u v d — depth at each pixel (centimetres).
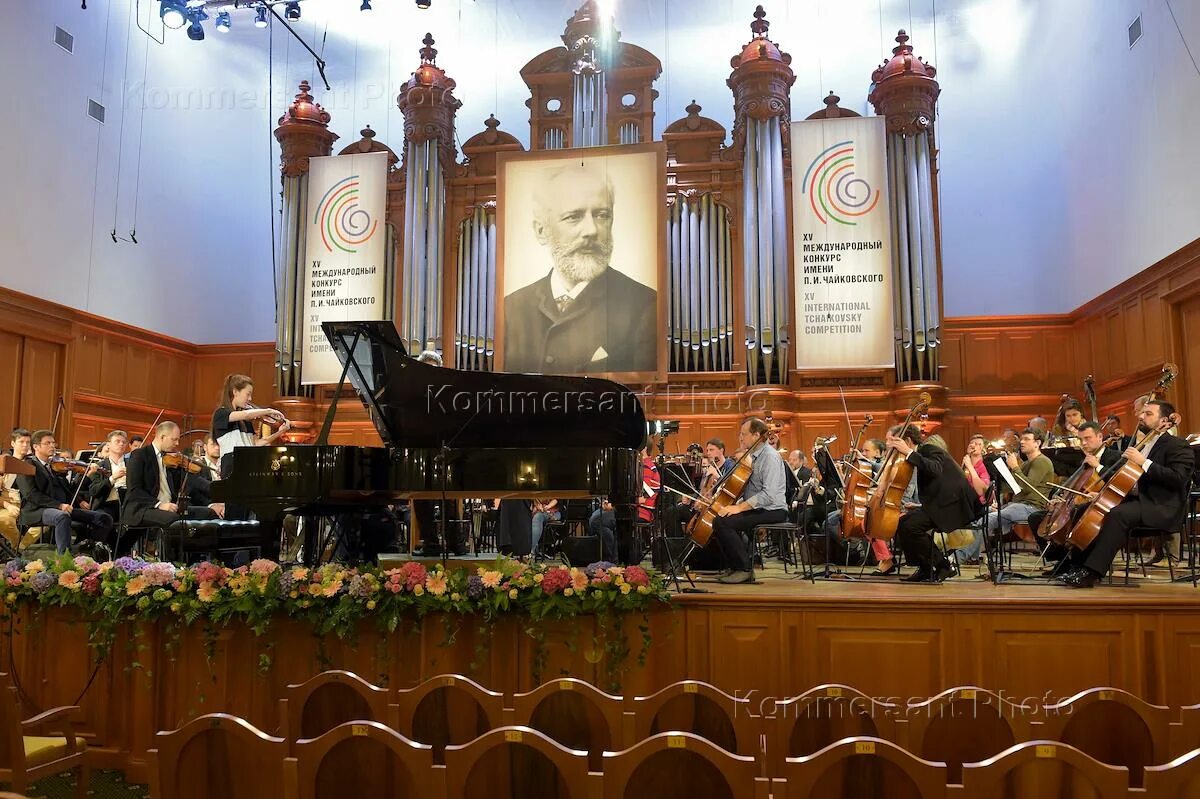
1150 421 563
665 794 244
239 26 1454
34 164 1121
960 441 1172
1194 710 280
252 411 628
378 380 579
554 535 823
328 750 247
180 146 1373
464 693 340
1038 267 1279
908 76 1159
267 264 1473
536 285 1159
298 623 477
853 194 1087
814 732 307
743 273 1173
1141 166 1026
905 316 1140
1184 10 926
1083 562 548
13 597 483
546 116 1248
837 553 774
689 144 1220
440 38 1430
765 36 1213
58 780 455
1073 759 217
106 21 1240
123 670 474
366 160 1221
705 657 483
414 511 676
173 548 600
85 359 1188
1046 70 1263
